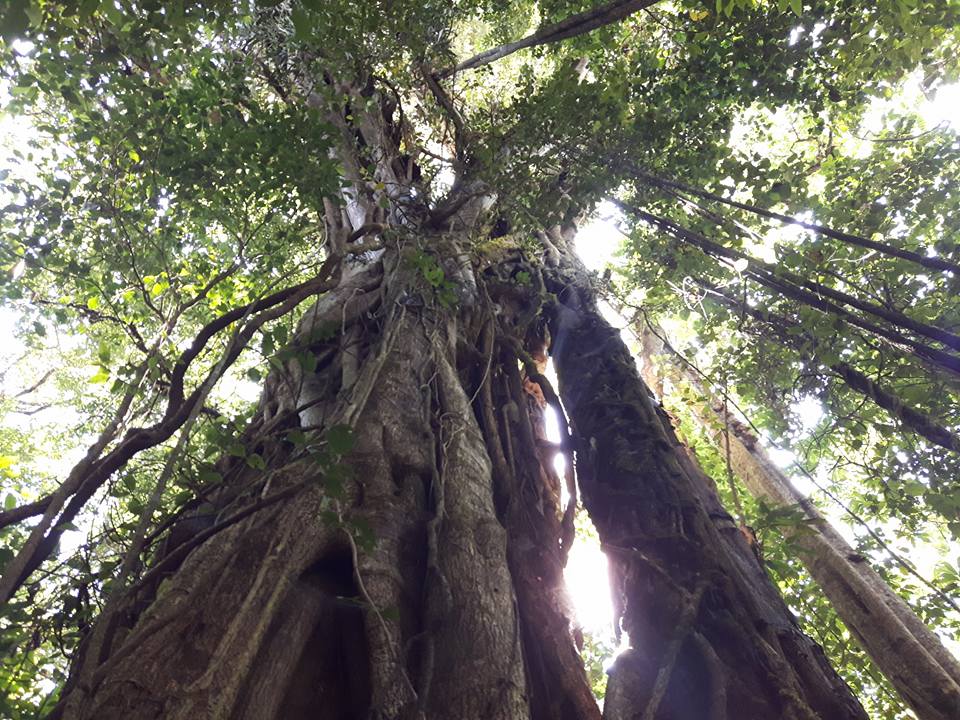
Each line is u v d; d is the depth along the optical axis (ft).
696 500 18.40
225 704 9.43
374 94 30.27
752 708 13.33
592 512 20.44
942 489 21.66
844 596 21.44
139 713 9.00
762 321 26.73
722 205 28.09
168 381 15.72
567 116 23.03
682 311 30.99
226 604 10.87
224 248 24.67
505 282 29.68
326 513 10.50
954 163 27.30
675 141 25.53
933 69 23.70
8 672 10.86
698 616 15.33
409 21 24.09
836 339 22.59
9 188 18.79
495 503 18.44
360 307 20.36
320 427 15.21
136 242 21.39
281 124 17.92
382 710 10.58
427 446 16.35
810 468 27.78
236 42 24.93
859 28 23.29
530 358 24.56
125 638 10.94
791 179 25.50
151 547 13.82
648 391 23.94
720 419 31.83
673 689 13.91
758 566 17.29
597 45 27.89
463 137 26.81
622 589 17.63
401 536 13.96
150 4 14.39
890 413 22.43
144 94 19.08
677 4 26.35
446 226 26.50
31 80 18.76
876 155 27.71
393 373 18.07
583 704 13.26
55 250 20.44
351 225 25.61
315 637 11.91
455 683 11.28
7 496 12.20
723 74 25.17
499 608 12.72
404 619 12.36
